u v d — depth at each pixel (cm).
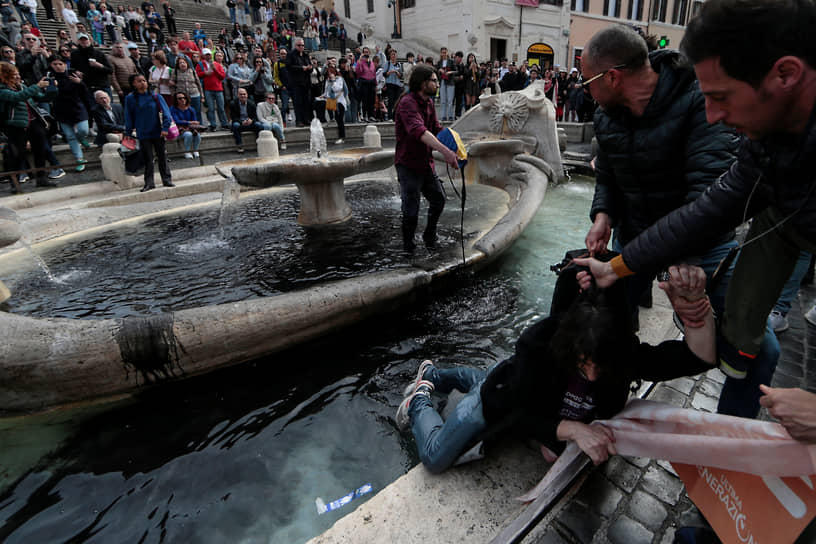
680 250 137
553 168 799
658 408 150
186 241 500
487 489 171
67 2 1559
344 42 2133
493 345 295
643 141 181
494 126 852
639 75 170
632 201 206
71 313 336
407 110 377
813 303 317
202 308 255
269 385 255
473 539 152
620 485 171
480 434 168
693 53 96
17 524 176
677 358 159
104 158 706
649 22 3005
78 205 636
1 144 780
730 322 145
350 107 1355
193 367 248
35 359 212
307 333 279
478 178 803
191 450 212
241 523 176
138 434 220
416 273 337
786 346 267
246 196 725
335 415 234
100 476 198
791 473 109
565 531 154
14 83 705
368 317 309
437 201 433
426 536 154
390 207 644
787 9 81
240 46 1619
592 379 153
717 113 102
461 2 2295
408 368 271
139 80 659
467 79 1420
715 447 126
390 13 2631
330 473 199
